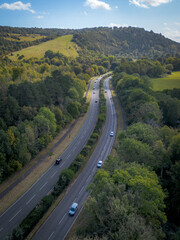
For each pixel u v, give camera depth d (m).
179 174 42.16
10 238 34.88
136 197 32.91
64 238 38.88
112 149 73.44
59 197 49.47
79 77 165.12
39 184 54.22
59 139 79.19
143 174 38.78
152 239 27.28
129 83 129.25
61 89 97.25
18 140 57.97
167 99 99.62
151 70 187.12
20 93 75.06
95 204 32.28
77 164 58.88
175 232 36.16
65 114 87.50
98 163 63.19
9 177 54.97
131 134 60.19
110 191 33.16
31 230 39.44
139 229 27.45
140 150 47.50
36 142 64.12
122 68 191.25
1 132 54.56
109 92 157.25
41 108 74.50
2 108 65.56
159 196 34.62
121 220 29.67
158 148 49.53
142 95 97.38
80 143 77.25
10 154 55.81
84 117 104.25
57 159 64.06
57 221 42.62
